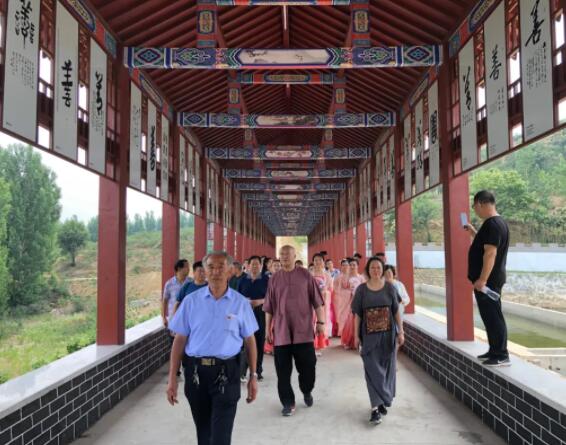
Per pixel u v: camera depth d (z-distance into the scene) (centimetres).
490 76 401
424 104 594
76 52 395
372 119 728
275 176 1148
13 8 303
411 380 504
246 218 1670
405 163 699
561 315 1189
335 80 698
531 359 696
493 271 358
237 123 709
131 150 520
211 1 488
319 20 609
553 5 305
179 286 520
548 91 312
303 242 5959
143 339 508
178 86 654
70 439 335
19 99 309
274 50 492
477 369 385
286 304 403
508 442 329
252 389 262
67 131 377
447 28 498
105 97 457
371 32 559
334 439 338
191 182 830
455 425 366
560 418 266
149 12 472
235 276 586
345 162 1171
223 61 490
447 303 496
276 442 332
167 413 399
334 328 795
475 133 435
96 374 382
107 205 480
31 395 288
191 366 249
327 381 500
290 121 704
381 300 389
